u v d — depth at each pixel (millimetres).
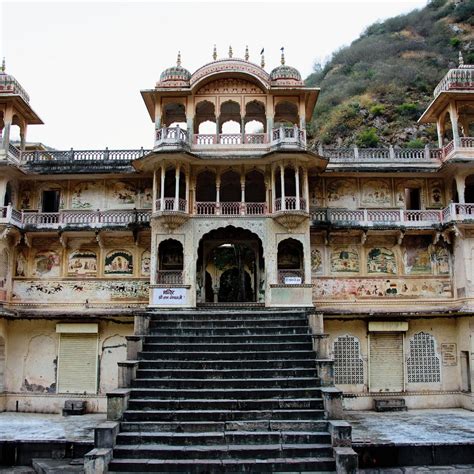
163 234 22047
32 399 21922
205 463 12109
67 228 23125
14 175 23938
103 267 23875
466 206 22156
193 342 17516
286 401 14258
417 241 23703
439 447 13875
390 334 22344
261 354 16422
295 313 19234
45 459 14438
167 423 13492
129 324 22219
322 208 24078
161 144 22375
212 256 30141
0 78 23891
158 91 23391
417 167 23797
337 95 54969
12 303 23344
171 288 21359
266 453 12531
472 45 55781
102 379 21922
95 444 12742
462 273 21953
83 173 23875
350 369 21984
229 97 24000
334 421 13391
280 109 25781
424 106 47656
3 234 22188
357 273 23469
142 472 12086
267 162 22625
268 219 22156
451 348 22359
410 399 21672
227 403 14227
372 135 44500
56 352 22391
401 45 62844
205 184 24516
